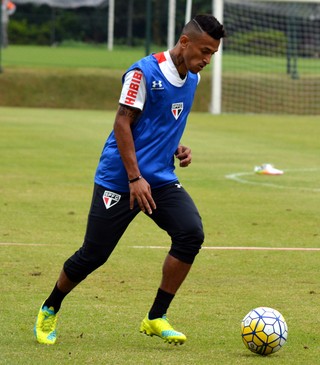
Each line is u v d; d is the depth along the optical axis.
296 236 26.53
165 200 15.22
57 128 62.16
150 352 14.73
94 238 15.16
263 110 85.44
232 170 42.41
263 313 14.69
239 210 31.14
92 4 114.25
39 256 22.98
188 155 15.91
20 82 84.94
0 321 16.70
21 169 41.09
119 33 110.31
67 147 50.59
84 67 90.75
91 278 20.69
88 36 115.12
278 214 30.44
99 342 15.38
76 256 15.30
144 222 28.72
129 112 14.70
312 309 18.11
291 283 20.53
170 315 17.42
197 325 16.70
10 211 29.89
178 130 15.29
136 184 14.66
